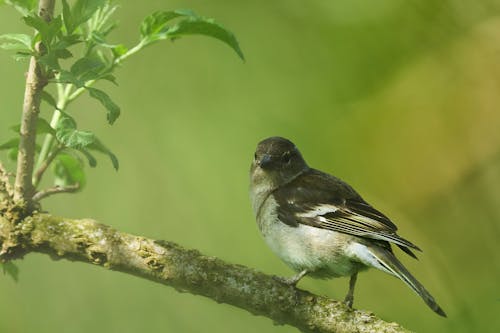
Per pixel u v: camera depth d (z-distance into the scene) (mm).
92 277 10141
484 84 12203
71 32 7090
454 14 12219
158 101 12016
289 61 12281
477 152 12297
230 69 12211
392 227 8945
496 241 12023
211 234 11195
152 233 11258
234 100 12047
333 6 12258
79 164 8805
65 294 10055
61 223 7781
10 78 11617
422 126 12312
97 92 6934
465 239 12141
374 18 12266
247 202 11414
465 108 12273
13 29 11711
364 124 12312
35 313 9930
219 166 11602
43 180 11609
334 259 9109
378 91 12344
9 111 11461
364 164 12289
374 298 11266
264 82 12172
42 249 7770
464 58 12266
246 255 11117
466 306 10805
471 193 12344
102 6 7129
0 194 7844
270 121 11992
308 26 12352
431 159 12305
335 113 12234
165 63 12227
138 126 11898
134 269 7707
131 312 9984
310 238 9242
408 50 12305
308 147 12109
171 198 11422
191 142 11781
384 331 7328
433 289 11680
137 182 11578
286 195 9734
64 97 7898
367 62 12328
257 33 12391
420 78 12305
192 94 12086
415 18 12266
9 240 7707
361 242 8961
